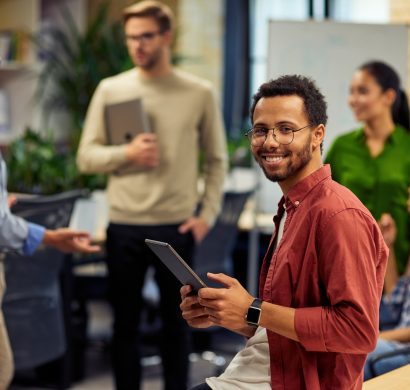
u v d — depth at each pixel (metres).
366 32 5.34
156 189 4.49
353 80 4.52
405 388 2.72
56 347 4.43
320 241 2.13
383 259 2.24
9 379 3.52
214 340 6.58
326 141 5.34
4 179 3.52
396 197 4.48
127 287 4.52
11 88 8.15
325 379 2.19
